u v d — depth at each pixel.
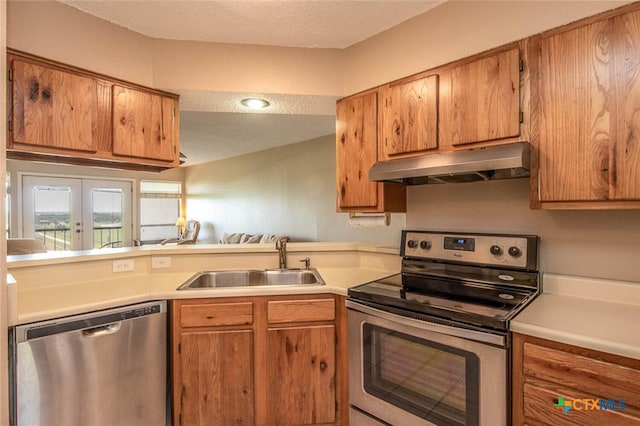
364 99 2.15
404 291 1.71
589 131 1.37
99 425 1.57
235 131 4.64
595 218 1.58
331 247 2.49
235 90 2.17
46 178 6.00
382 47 2.07
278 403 1.84
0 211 0.86
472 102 1.70
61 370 1.47
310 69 2.24
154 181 7.66
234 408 1.82
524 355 1.23
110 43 1.92
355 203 2.18
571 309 1.41
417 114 1.90
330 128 4.48
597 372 1.09
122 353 1.64
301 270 2.36
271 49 2.21
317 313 1.86
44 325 1.43
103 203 6.71
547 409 1.18
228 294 1.80
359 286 1.82
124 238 6.99
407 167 1.74
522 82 1.54
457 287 1.77
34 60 1.68
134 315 1.68
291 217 5.59
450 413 1.40
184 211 8.24
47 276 1.89
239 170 6.69
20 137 1.64
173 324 1.78
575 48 1.40
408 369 1.54
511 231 1.83
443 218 2.09
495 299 1.55
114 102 1.94
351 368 1.76
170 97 2.16
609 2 1.33
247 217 6.51
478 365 1.32
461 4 1.75
